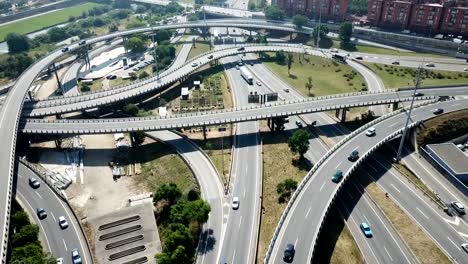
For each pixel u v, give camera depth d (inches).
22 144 6658.5
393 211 4948.3
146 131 6432.1
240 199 5034.5
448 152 5802.2
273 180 5497.1
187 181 5511.8
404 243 4468.5
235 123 7135.8
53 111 7160.4
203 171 5669.3
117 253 4293.8
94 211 5206.7
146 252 4306.1
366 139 5900.6
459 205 4926.2
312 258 4010.8
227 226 4589.1
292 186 5073.8
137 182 5753.0
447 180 5502.0
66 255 4301.2
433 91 7401.6
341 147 5728.3
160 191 4940.9
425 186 5403.5
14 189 5290.4
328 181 4968.0
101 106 7672.2
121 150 6530.5
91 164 6225.4
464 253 4333.2
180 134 6702.8
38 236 4500.5
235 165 5787.4
